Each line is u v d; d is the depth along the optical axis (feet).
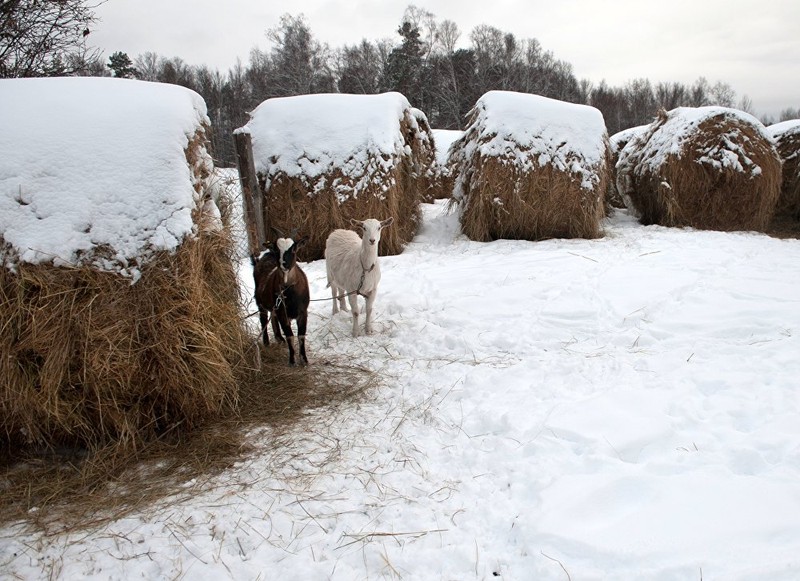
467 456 11.62
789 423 11.59
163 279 11.82
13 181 11.35
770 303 19.69
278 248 15.55
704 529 8.68
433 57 147.13
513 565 8.54
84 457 11.85
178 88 14.37
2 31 21.74
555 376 15.31
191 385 12.23
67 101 12.48
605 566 8.21
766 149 37.63
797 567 7.70
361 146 31.55
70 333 11.28
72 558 8.95
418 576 8.39
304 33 153.07
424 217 41.37
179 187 12.26
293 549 9.03
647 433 11.64
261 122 32.91
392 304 22.15
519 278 24.73
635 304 20.35
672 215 38.37
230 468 11.40
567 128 34.37
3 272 11.13
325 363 16.84
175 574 8.57
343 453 11.82
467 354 17.39
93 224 11.57
